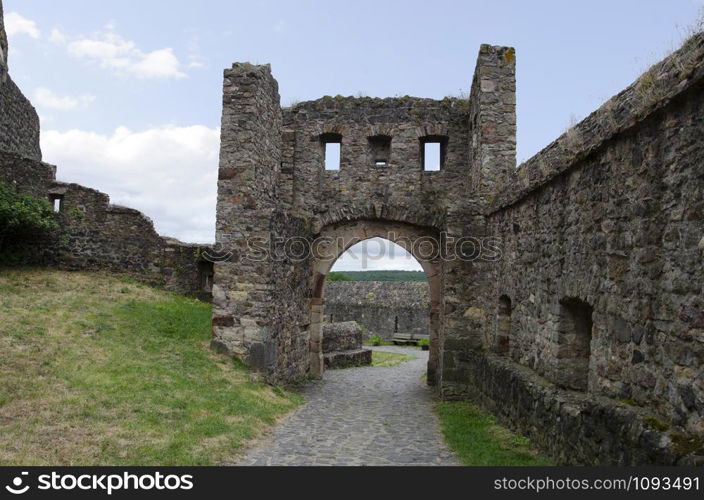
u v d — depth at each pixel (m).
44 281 13.12
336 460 6.28
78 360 8.11
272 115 12.16
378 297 33.72
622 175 5.04
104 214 15.35
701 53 3.73
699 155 3.83
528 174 7.87
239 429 7.04
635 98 4.68
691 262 3.91
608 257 5.30
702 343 3.75
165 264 15.60
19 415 5.94
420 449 7.02
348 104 13.66
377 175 13.49
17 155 14.20
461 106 13.41
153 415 6.71
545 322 7.23
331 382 13.73
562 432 5.70
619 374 5.05
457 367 11.27
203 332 11.81
